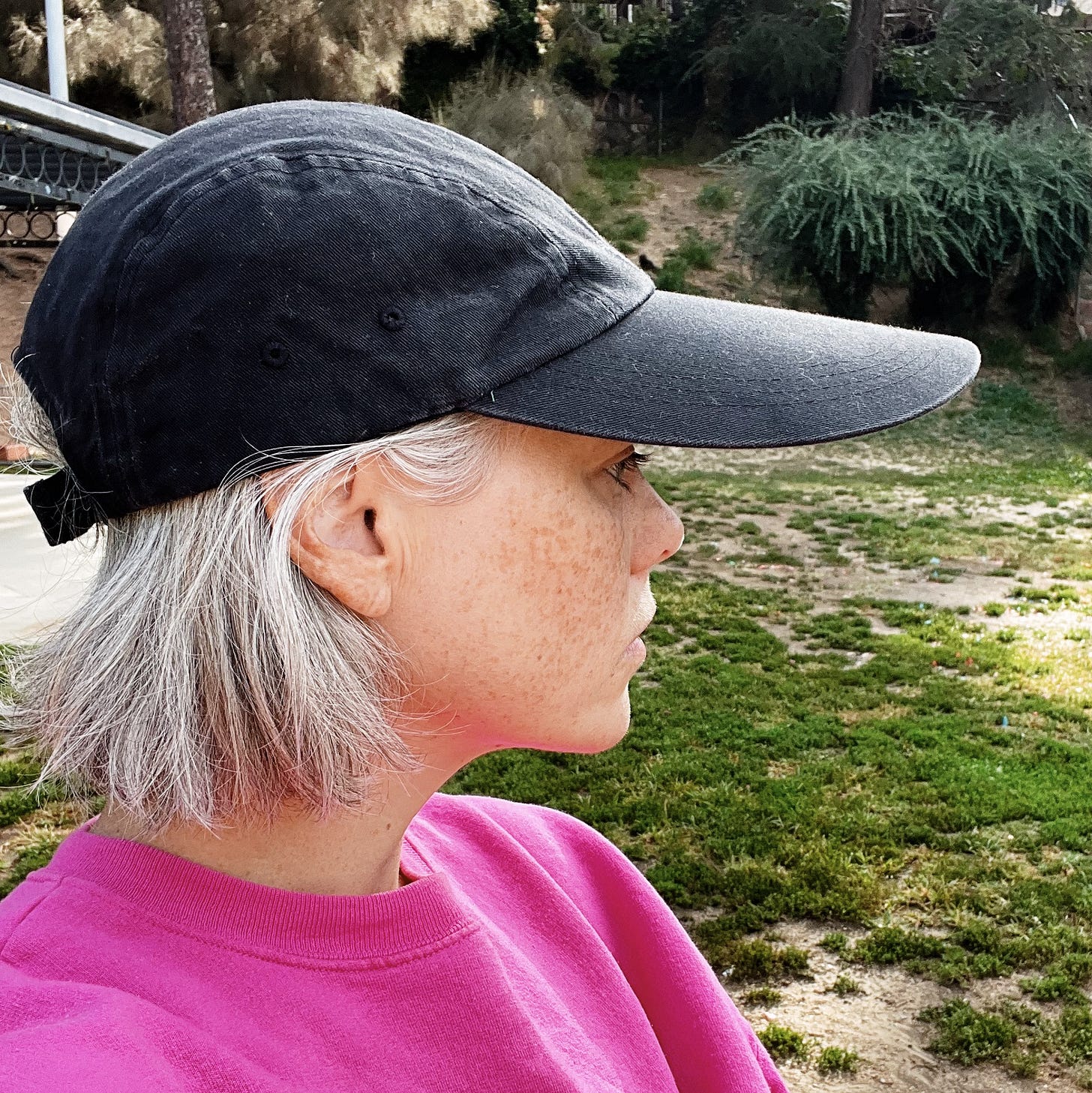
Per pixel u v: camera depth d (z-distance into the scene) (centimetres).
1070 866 433
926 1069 326
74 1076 42
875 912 401
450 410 53
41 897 54
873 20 2102
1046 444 1577
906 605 827
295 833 57
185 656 52
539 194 61
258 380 52
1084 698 627
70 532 60
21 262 1614
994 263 1795
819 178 1734
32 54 1617
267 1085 49
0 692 59
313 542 53
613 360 57
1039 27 2100
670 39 2345
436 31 1805
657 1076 74
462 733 59
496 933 69
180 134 58
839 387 59
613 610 60
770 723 586
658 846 450
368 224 53
